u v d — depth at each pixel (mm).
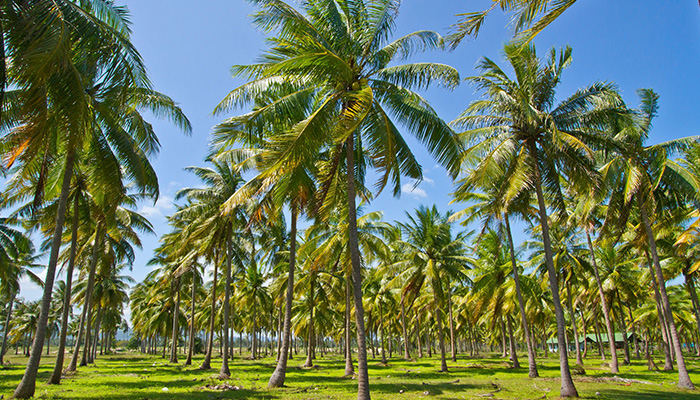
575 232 26938
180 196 21797
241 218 22922
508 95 13727
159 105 14031
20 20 7551
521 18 5938
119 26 10336
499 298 28125
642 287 33000
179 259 29312
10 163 10344
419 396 13664
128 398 12344
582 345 78500
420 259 25500
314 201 14281
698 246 21656
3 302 53812
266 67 11078
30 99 7742
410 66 11273
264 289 37281
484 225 19641
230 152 17031
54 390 14172
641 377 21375
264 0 9922
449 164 11359
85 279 36562
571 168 14750
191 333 29484
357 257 10711
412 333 62094
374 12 11328
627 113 14352
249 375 21094
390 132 11148
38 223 21453
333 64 10094
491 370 26188
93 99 12773
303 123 10109
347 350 22594
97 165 13797
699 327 21281
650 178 17484
